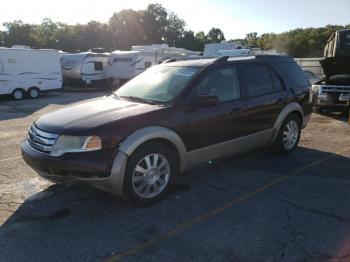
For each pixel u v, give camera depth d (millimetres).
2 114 13078
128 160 4074
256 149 5910
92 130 3936
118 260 3242
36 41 74750
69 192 4773
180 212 4180
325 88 11102
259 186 4965
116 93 5410
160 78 5191
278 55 6387
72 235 3676
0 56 18250
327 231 3713
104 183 3965
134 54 23734
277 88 5965
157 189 4414
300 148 6934
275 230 3742
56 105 16297
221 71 5156
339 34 12570
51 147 4035
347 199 4520
